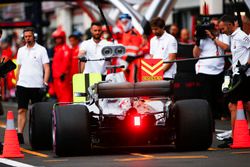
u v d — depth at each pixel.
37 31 53.25
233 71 28.39
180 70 36.84
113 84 25.66
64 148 25.72
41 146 28.50
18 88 31.53
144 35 40.06
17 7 72.00
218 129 33.72
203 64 36.00
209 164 23.55
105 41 31.91
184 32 43.47
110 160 24.89
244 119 27.41
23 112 31.44
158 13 41.94
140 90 25.59
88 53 31.86
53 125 26.52
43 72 32.59
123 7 41.44
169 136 26.80
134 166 23.41
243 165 23.27
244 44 28.03
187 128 25.97
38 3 53.44
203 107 26.16
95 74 27.41
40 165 24.25
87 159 25.31
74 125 25.58
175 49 31.97
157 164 23.70
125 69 32.53
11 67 28.02
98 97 25.72
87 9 57.31
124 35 40.62
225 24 28.72
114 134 26.28
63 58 45.59
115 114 26.27
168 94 25.72
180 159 24.70
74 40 46.06
